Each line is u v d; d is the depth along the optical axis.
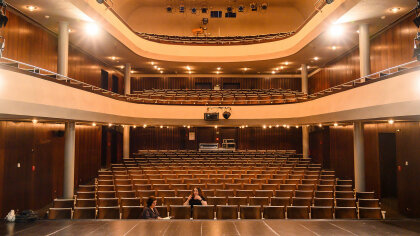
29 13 11.40
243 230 5.14
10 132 9.78
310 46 15.79
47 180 12.10
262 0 21.52
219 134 23.12
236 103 18.69
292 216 6.98
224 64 20.62
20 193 10.27
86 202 7.78
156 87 24.84
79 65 16.61
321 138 20.08
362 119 9.98
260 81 24.97
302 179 11.16
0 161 9.27
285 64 20.62
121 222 5.63
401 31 11.71
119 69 22.78
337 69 18.62
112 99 14.21
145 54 18.58
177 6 22.06
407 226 5.34
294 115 16.83
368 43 12.11
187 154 18.55
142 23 22.86
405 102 7.80
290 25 22.62
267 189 10.17
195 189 7.95
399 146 10.70
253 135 23.03
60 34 12.25
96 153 17.20
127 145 19.91
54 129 12.71
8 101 7.15
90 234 4.94
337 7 11.27
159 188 10.18
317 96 14.26
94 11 11.93
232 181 11.30
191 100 18.64
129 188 9.85
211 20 22.94
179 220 5.76
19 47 11.47
